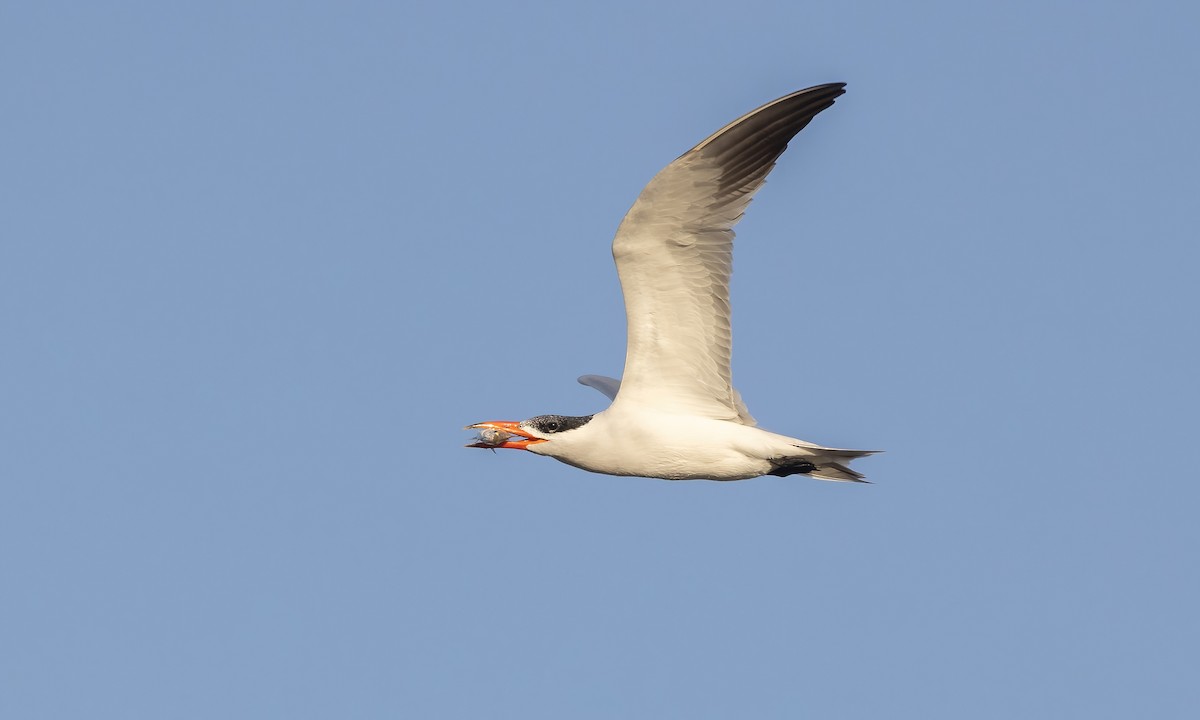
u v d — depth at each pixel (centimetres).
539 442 1805
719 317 1706
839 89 1645
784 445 1741
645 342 1731
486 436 1808
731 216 1662
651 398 1753
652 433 1744
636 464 1770
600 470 1800
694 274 1689
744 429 1748
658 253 1678
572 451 1794
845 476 1817
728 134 1612
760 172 1655
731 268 1684
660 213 1647
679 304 1708
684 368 1736
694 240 1669
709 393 1744
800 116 1645
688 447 1742
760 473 1766
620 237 1667
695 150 1608
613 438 1764
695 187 1634
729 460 1752
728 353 1723
